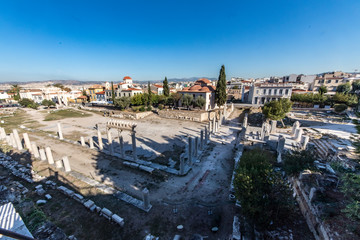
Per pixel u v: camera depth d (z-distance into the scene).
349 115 36.72
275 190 9.70
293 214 10.59
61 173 17.44
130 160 20.23
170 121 42.12
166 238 10.18
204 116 42.97
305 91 59.66
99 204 12.90
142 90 76.88
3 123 41.62
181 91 56.56
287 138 24.62
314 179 11.46
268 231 9.48
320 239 8.51
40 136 30.44
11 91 109.56
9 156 21.19
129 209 12.45
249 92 65.25
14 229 7.58
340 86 55.66
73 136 30.66
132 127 18.75
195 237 10.14
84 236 10.21
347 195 9.68
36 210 10.62
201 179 16.55
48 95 87.94
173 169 18.42
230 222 11.23
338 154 17.00
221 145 25.19
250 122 40.16
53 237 8.70
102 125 39.25
